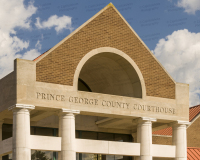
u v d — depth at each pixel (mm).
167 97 32469
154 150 31547
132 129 37188
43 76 27938
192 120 43375
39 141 27453
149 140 30938
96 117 36250
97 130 36062
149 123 31172
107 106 29812
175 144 32500
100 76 34219
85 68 33844
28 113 27000
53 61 28484
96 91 35969
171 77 32969
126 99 30672
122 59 31266
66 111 28172
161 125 34500
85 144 29141
